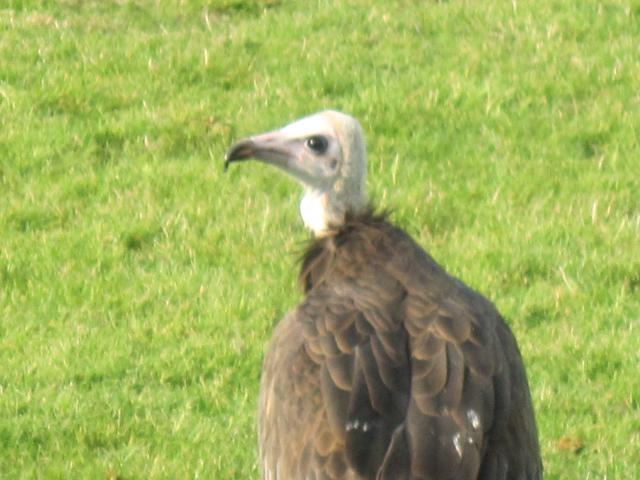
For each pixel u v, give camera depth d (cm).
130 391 1336
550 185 1666
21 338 1411
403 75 1894
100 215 1623
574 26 1995
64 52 1953
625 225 1579
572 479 1209
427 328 881
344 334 877
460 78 1878
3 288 1496
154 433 1273
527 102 1819
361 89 1867
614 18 2019
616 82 1867
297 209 1630
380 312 896
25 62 1920
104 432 1273
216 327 1427
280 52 1958
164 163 1723
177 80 1895
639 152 1728
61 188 1669
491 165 1706
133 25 2053
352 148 1044
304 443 834
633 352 1370
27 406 1310
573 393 1316
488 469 823
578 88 1852
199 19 2070
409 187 1656
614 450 1243
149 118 1797
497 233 1567
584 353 1368
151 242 1579
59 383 1348
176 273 1516
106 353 1384
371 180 1669
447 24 2023
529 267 1512
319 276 988
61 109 1827
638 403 1310
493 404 849
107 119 1805
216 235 1580
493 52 1938
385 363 852
